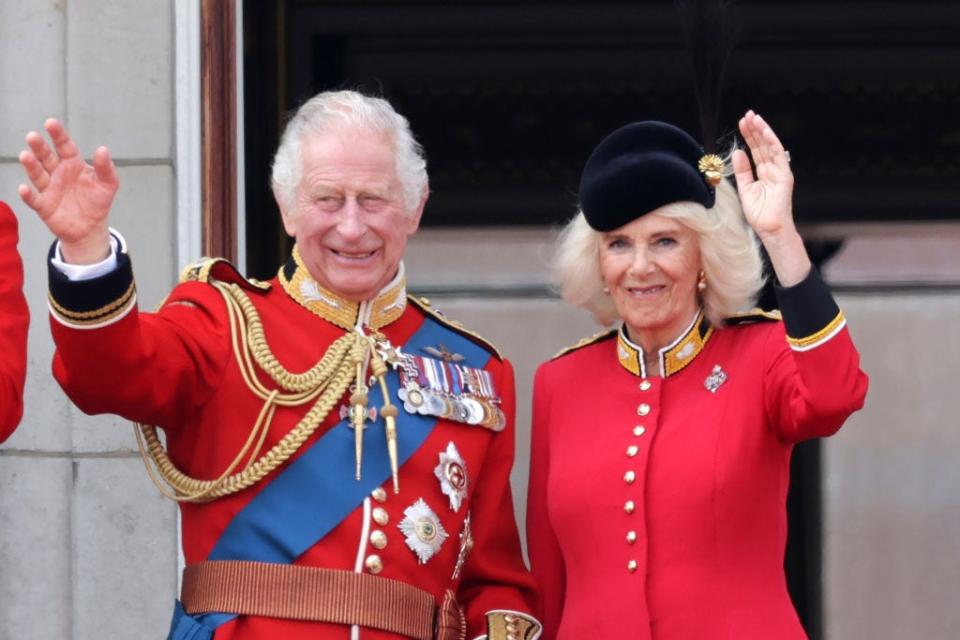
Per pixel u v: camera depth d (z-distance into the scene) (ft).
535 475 43.91
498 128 77.30
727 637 40.04
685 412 41.60
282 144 40.78
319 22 74.38
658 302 41.75
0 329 36.01
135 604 50.85
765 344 41.34
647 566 40.75
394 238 40.29
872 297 76.95
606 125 77.36
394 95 76.84
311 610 38.45
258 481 39.32
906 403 75.82
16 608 50.83
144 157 52.13
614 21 76.84
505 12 76.79
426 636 39.45
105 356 36.22
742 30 76.84
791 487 75.36
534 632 42.11
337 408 40.01
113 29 52.16
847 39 76.95
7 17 52.06
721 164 41.96
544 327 76.33
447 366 41.75
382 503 39.40
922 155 77.25
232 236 52.80
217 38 52.85
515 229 77.15
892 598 74.59
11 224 37.19
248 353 39.73
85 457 51.01
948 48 76.79
